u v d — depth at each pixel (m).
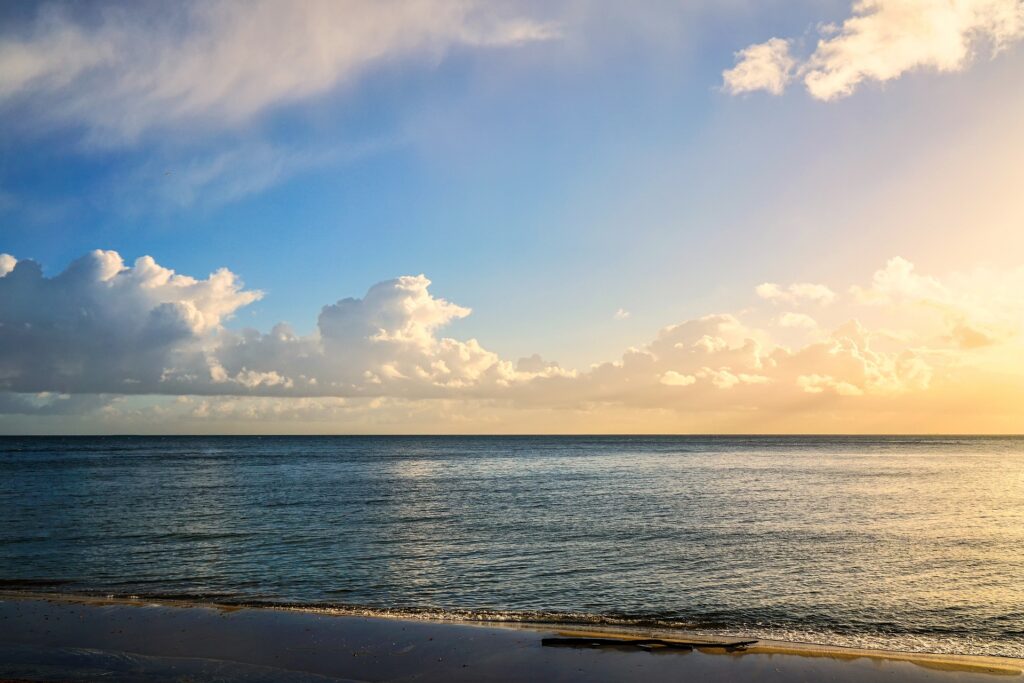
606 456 145.88
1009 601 22.23
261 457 135.75
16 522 38.97
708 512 44.38
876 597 22.66
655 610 21.33
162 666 15.52
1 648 16.77
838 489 60.94
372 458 136.00
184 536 34.56
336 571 26.70
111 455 138.38
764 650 16.81
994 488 61.66
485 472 90.44
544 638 17.48
